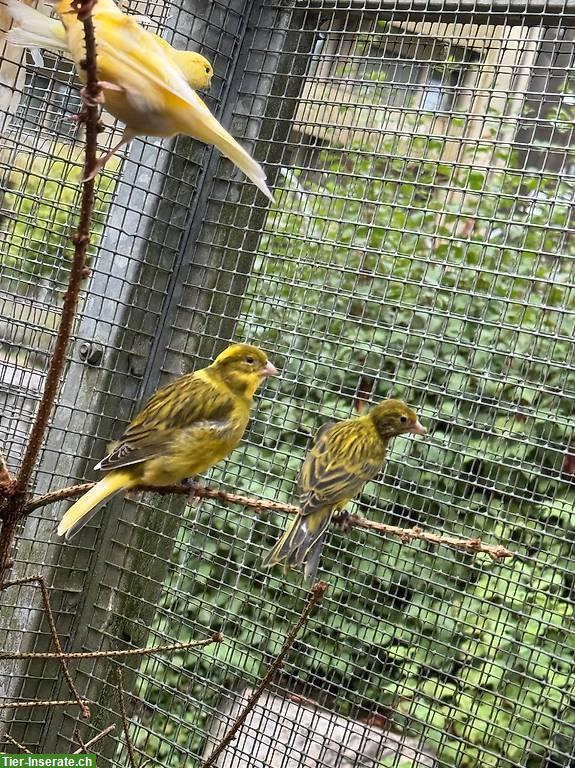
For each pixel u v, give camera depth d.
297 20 0.72
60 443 0.70
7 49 0.68
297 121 0.72
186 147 0.71
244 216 0.71
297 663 0.73
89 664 0.71
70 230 0.75
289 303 0.72
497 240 0.84
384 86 0.71
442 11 0.68
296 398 0.73
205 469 0.64
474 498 0.74
